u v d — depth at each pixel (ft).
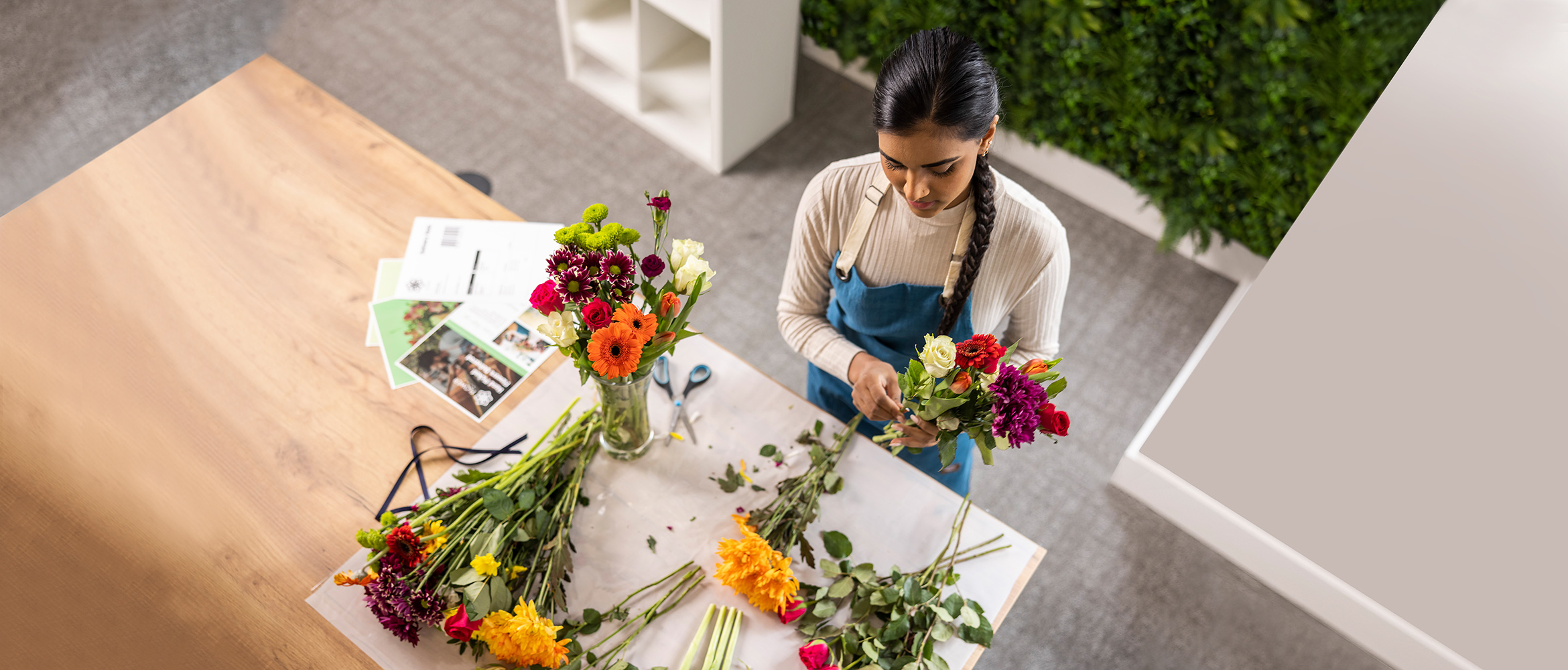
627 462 4.69
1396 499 6.33
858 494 4.63
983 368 3.67
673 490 4.60
